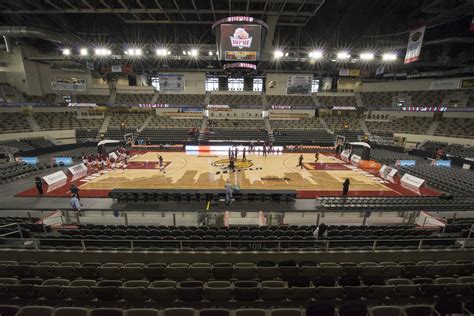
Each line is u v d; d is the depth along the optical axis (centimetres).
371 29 2567
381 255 827
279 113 4162
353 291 605
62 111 3497
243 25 1606
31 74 3020
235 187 1448
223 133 3631
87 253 812
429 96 3638
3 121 2819
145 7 1847
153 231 952
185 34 2686
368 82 4284
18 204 1397
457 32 2444
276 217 1205
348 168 2250
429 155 2895
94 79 4088
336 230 988
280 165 2323
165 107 3784
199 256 812
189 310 499
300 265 753
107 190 1608
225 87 4491
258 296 598
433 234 985
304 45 2778
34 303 590
